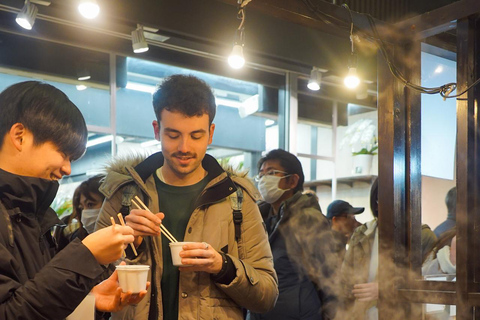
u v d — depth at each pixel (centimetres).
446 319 219
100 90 473
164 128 177
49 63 448
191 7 418
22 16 367
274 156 330
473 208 197
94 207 304
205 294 174
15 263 113
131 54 482
